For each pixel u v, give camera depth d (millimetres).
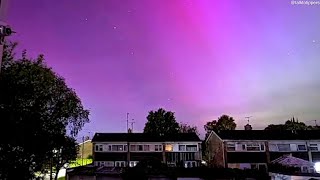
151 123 60656
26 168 10148
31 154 10406
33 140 10312
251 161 35875
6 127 9281
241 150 36344
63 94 20078
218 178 25609
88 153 59594
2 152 9383
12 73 11289
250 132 40219
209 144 42469
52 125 13109
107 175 25375
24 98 10523
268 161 35688
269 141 36469
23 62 12648
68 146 20453
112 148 41094
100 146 41250
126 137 43156
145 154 40938
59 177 33219
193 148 41375
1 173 9391
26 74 12438
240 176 25797
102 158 40750
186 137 43250
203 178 25562
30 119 10359
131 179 25203
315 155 36125
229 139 36562
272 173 26156
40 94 12750
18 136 9555
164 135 44406
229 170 26125
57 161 19812
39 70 14227
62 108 19031
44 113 12602
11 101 9883
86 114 24359
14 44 11750
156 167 27891
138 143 41344
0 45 2240
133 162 40562
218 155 38281
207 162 42312
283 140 36625
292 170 26203
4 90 9812
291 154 34000
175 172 25828
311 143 36594
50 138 12055
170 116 61062
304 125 60531
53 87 17438
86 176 25438
